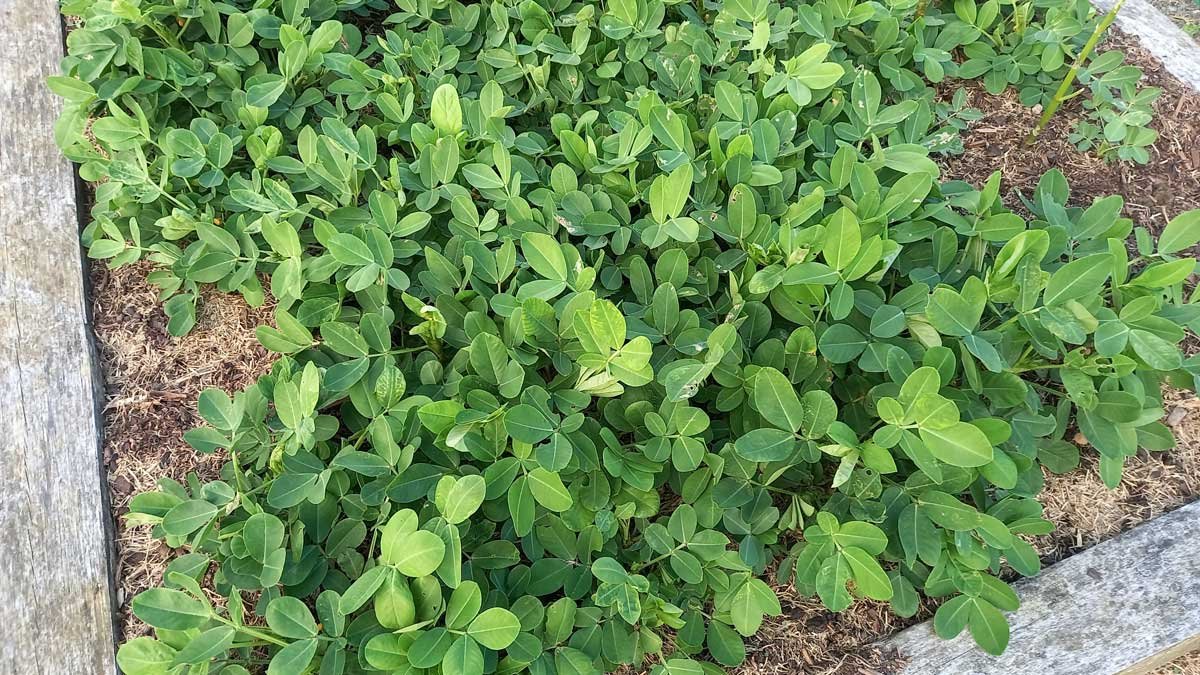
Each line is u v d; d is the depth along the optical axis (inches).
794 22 90.2
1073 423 70.6
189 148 72.5
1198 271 79.2
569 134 72.2
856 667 60.0
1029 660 59.8
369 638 50.5
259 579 54.1
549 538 58.7
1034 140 87.5
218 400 60.9
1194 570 63.4
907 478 58.6
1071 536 66.4
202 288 75.5
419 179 73.0
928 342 58.8
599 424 61.6
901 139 78.7
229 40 82.4
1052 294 57.2
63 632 59.2
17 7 88.0
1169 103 91.2
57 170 79.0
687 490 60.2
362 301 68.2
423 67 82.4
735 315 62.9
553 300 66.4
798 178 77.0
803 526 59.6
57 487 64.4
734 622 55.7
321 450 62.8
